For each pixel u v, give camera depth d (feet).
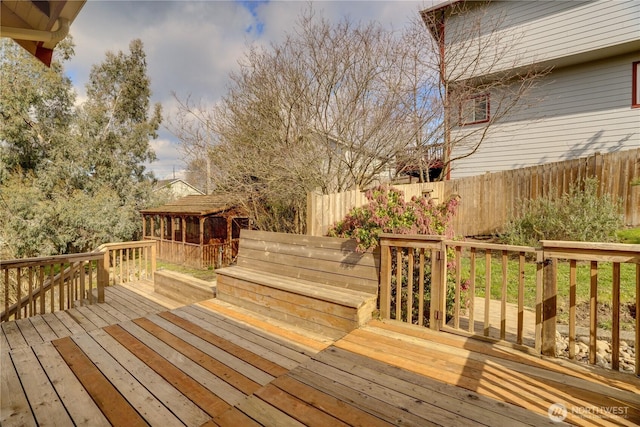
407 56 22.88
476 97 27.99
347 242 12.69
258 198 23.31
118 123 50.60
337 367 8.12
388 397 6.84
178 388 7.50
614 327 7.81
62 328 13.34
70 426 6.26
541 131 28.99
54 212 38.34
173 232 38.17
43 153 43.29
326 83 20.85
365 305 10.86
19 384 7.68
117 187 48.39
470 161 31.91
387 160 21.48
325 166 20.94
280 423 6.13
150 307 16.39
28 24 6.64
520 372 7.80
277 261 14.73
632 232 19.75
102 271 17.16
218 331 11.05
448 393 6.97
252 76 22.57
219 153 24.11
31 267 15.15
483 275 17.71
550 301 8.52
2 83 38.52
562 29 26.09
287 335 10.82
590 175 22.41
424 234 10.84
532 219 20.71
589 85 27.32
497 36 27.66
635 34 23.70
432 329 10.39
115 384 7.67
